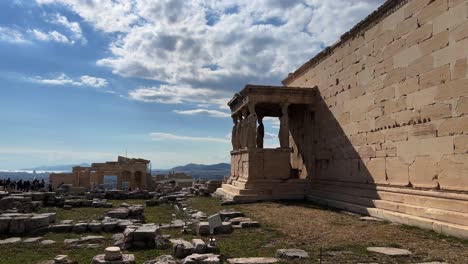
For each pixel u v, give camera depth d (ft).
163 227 48.26
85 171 159.43
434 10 47.19
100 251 36.22
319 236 39.88
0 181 141.49
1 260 33.60
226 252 33.99
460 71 42.80
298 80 98.99
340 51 73.72
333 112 76.38
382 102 58.65
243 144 88.48
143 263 30.17
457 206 41.39
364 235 39.96
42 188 139.03
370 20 62.13
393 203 51.78
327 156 78.43
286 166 82.94
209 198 91.45
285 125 84.17
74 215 64.95
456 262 28.94
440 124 45.78
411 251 32.71
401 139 53.47
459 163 42.60
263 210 61.26
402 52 53.62
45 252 36.40
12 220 46.11
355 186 65.57
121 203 88.12
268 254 33.01
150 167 177.37
